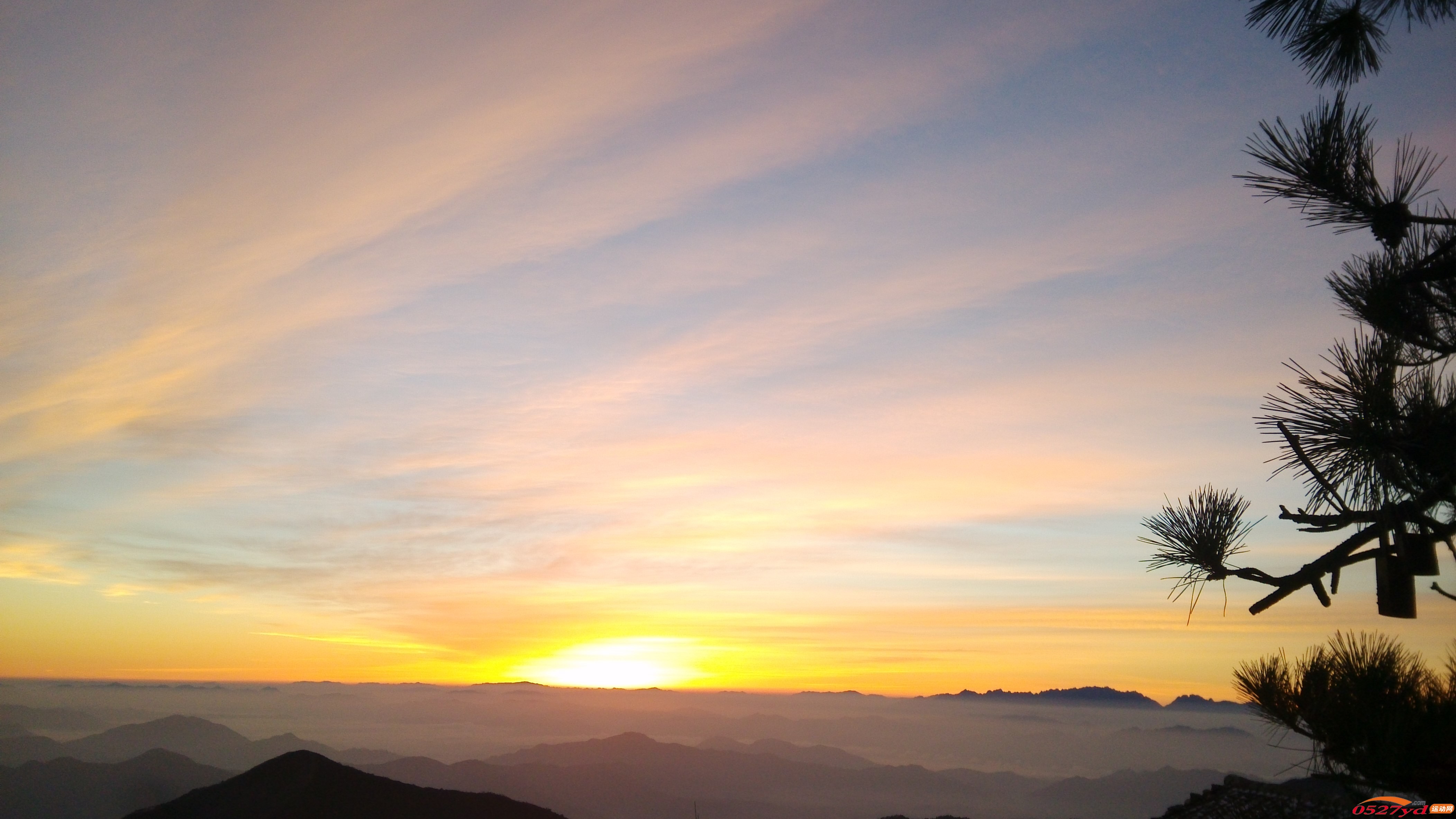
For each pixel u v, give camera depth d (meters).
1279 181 4.31
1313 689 3.83
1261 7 5.21
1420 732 3.42
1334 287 4.17
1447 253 3.61
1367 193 3.95
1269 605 3.93
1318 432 3.63
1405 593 3.42
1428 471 3.42
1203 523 4.05
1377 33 4.94
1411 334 3.84
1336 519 3.68
